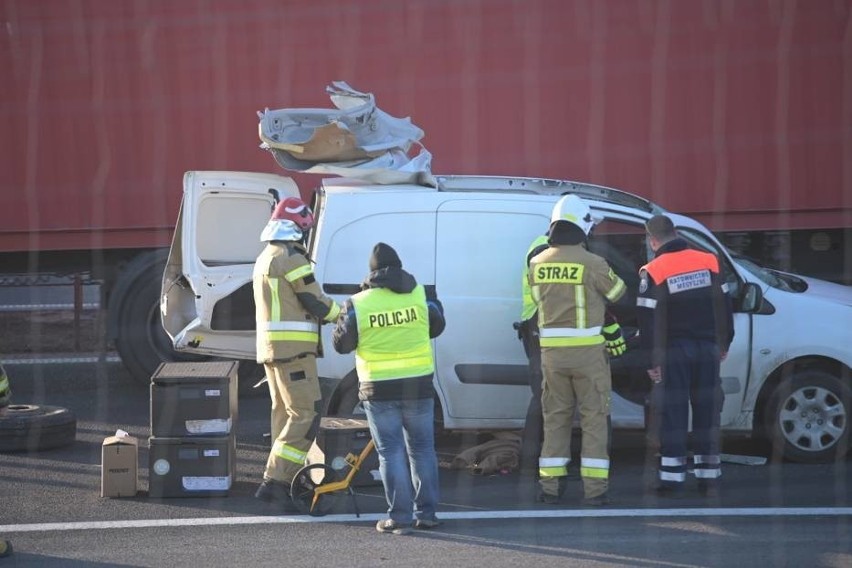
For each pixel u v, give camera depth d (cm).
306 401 2542
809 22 3488
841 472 2817
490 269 2845
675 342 2612
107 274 3728
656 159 3506
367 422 2675
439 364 2836
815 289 2983
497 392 2841
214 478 2619
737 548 2286
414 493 2567
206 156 3497
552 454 2577
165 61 3438
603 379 2548
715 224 3553
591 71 3462
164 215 3516
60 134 3438
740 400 2856
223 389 2620
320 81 3469
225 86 3459
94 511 2527
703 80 3491
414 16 3444
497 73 3453
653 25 3466
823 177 3541
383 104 3459
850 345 2836
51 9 3391
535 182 3069
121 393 3638
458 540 2342
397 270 2384
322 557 2244
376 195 2873
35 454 2984
